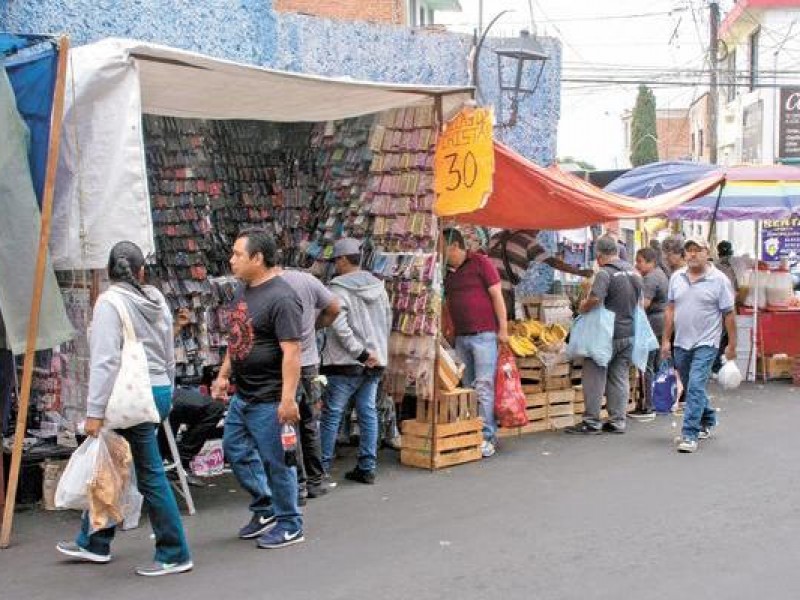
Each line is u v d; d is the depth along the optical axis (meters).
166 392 5.65
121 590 5.32
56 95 5.83
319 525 6.61
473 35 12.46
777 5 27.47
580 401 10.66
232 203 9.73
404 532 6.43
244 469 6.14
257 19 10.37
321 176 9.81
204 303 8.81
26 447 7.04
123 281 5.48
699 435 9.68
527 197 9.83
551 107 13.47
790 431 10.09
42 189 6.33
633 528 6.50
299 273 7.20
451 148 8.14
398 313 8.47
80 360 6.81
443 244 8.80
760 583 5.40
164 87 7.51
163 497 5.50
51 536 6.30
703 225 32.16
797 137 26.02
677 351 9.19
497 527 6.54
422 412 8.40
